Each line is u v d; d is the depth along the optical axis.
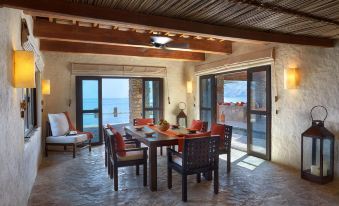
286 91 4.48
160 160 5.05
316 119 3.98
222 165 4.62
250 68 5.33
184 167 3.09
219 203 3.01
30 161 3.37
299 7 2.34
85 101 6.57
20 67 2.41
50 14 2.16
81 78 6.50
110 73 6.71
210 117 6.89
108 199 3.16
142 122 5.71
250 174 4.08
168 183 3.52
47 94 5.94
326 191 3.34
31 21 3.74
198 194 3.29
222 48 5.66
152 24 2.52
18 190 2.43
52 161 5.01
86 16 2.23
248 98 5.40
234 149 6.00
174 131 4.36
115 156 3.47
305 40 3.48
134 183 3.75
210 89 6.86
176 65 7.70
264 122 5.04
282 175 4.01
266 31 3.19
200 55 6.81
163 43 4.11
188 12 2.46
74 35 4.45
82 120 6.52
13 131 2.25
